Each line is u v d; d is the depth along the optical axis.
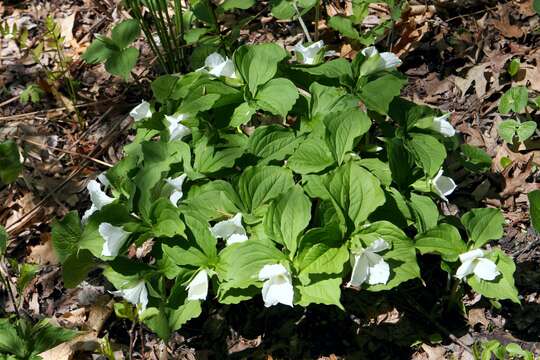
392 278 1.88
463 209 2.27
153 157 2.01
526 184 2.28
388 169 1.97
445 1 2.66
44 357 2.11
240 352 2.11
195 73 2.11
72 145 2.52
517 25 2.60
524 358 1.96
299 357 2.09
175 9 2.54
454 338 2.07
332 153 1.96
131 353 2.12
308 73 2.11
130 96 2.60
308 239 1.86
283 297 1.84
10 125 2.57
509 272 1.92
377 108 2.01
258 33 2.67
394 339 2.09
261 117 2.24
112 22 2.78
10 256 2.32
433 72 2.53
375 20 2.65
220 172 2.02
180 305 1.94
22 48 2.74
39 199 2.42
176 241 1.94
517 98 2.26
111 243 1.90
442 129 2.05
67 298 2.24
